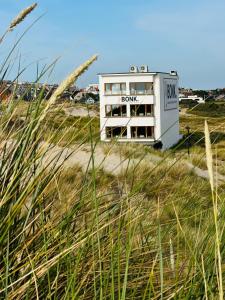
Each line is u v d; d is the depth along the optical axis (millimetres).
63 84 1962
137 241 2641
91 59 1903
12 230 2197
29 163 2207
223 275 1929
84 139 2414
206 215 2555
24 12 2295
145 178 2432
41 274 1958
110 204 2555
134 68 56875
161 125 54875
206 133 1334
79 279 2127
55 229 2236
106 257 2193
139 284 2219
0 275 1910
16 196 2189
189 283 2027
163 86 56875
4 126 2395
